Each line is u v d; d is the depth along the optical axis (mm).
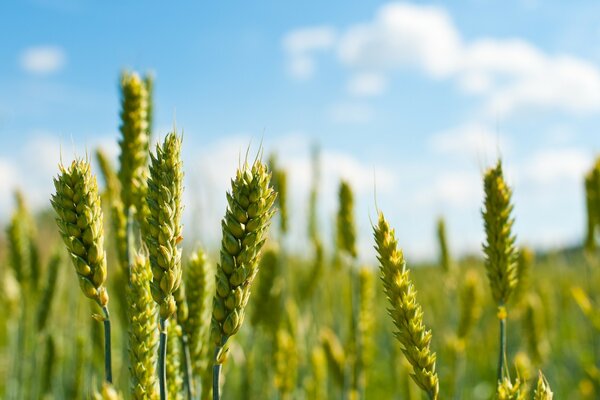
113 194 719
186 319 550
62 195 453
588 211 1080
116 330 1053
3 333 1432
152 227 443
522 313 1242
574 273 1836
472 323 1099
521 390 475
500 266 541
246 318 1017
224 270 430
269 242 958
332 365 989
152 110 766
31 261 1018
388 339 1505
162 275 442
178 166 450
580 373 1539
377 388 1492
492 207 546
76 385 927
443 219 1330
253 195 429
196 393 559
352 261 930
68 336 1076
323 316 1419
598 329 1072
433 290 1525
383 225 466
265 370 1072
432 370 461
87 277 458
